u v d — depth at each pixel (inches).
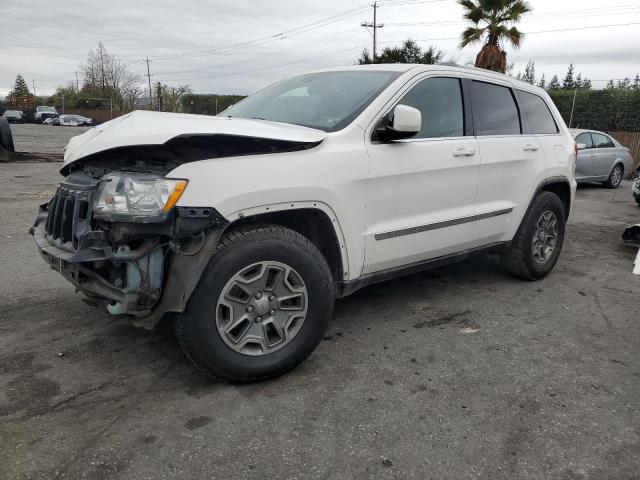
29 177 449.7
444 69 163.6
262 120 146.6
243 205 112.2
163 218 105.0
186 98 1412.4
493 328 160.7
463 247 171.2
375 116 140.1
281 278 120.1
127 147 108.8
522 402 119.1
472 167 165.3
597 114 981.8
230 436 103.2
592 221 360.8
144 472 92.4
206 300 111.1
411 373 131.0
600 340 154.7
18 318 156.6
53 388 118.9
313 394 119.7
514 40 887.1
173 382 122.9
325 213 126.7
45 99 2881.4
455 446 102.6
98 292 110.7
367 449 100.8
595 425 111.0
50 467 92.7
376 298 183.9
